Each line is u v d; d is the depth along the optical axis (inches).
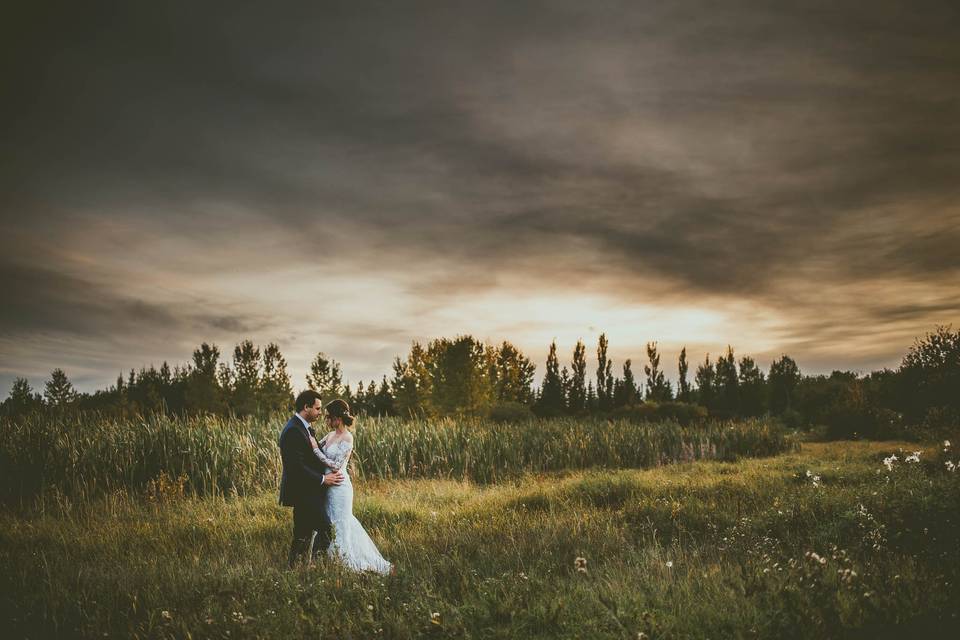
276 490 513.3
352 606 191.3
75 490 495.5
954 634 147.3
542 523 333.1
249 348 1669.5
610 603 168.4
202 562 269.0
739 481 454.6
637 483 453.7
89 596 215.9
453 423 757.9
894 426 978.1
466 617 169.3
